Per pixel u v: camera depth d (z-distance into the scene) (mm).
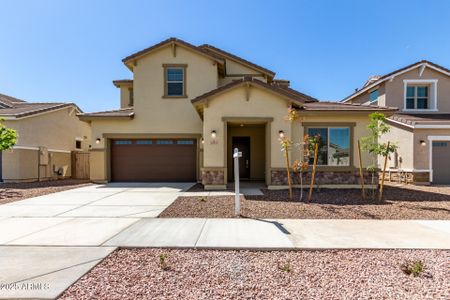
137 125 15938
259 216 7441
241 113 12578
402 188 13117
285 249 5004
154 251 4953
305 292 3520
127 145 16156
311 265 4348
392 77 17188
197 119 15859
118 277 3918
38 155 18266
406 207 8602
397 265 4344
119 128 15961
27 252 4805
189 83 15812
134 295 3436
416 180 14891
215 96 12469
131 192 12000
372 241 5371
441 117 15984
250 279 3877
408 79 17312
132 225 6559
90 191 12391
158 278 3898
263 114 12570
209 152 12617
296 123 12680
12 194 11570
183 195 11047
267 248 5012
